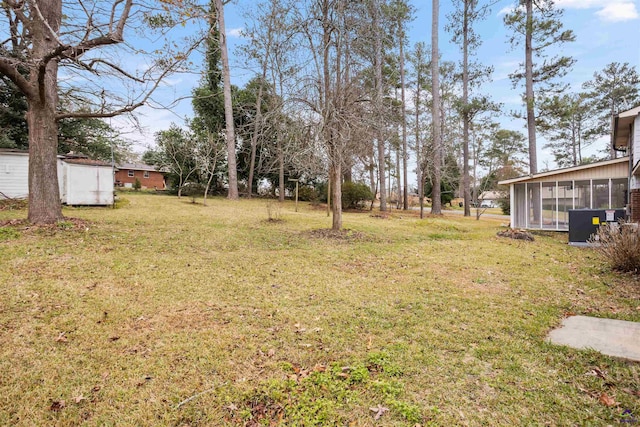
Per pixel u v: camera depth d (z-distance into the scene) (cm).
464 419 217
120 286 464
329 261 664
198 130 2256
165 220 1036
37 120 758
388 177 2942
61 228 742
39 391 244
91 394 243
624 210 948
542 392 245
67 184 1209
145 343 317
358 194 1969
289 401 236
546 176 1352
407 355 298
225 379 263
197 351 304
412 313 400
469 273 592
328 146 884
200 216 1182
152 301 420
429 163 1777
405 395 242
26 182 1344
